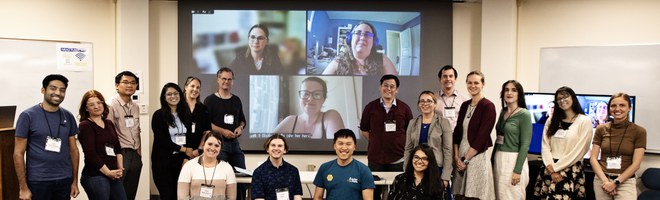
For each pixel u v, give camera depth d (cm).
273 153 416
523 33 646
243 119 575
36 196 412
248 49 659
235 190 436
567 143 482
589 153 563
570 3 619
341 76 661
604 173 480
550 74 629
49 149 414
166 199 487
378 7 657
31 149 412
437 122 477
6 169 435
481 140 460
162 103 491
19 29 607
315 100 662
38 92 613
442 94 559
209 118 520
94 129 440
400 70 659
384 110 539
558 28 626
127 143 497
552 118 495
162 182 488
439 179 401
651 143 579
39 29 615
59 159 420
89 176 438
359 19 657
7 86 598
